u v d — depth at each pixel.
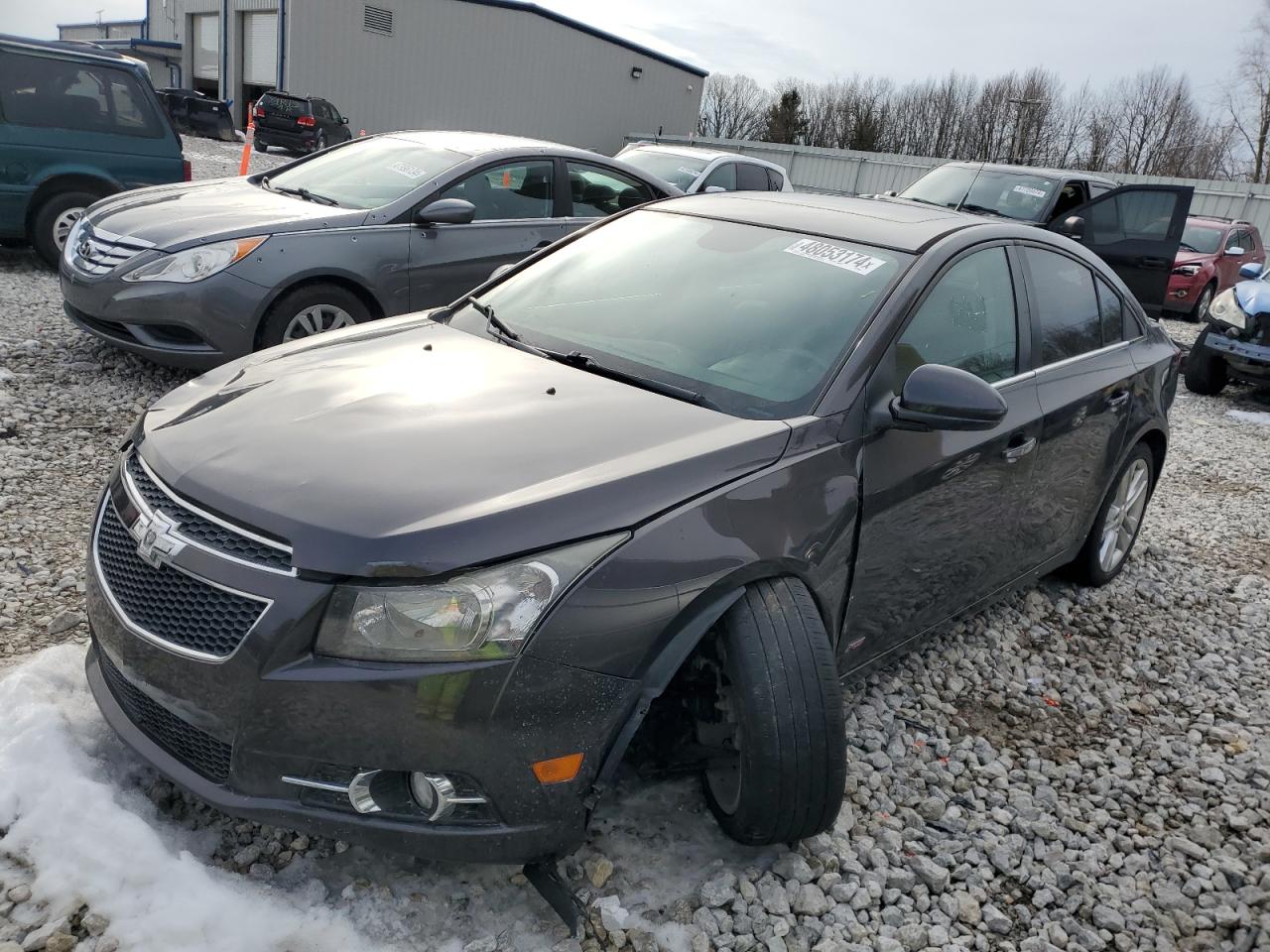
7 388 5.40
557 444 2.38
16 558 3.64
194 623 2.13
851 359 2.77
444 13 32.72
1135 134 55.53
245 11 32.47
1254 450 8.00
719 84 64.88
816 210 3.54
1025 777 3.19
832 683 2.39
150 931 2.08
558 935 2.24
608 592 2.12
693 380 2.80
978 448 3.09
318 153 6.97
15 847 2.24
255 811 2.10
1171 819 3.08
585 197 6.88
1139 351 4.31
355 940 2.14
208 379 2.86
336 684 2.00
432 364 2.87
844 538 2.60
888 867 2.67
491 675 2.02
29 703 2.62
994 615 4.27
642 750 2.70
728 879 2.45
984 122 57.72
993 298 3.37
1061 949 2.50
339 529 2.04
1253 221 23.69
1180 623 4.49
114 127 8.55
